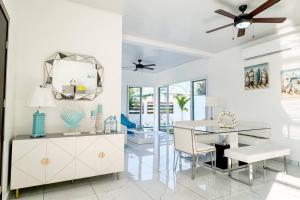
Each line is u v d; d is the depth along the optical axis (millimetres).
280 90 4223
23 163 2332
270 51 4301
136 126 7570
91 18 3260
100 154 2812
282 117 4176
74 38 3117
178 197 2445
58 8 3010
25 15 2785
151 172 3400
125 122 7520
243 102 5031
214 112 5965
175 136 3592
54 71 2941
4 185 2156
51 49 2941
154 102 9250
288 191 2637
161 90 9062
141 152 4957
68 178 2580
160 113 9125
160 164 3895
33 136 2502
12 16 2414
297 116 3922
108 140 2885
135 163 3959
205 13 3422
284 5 3143
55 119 2938
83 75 3152
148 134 6797
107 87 3357
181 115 8016
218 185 2834
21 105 2711
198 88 6969
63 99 3002
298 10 3305
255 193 2570
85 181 2943
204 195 2504
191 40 4812
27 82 2762
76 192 2561
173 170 3512
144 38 4648
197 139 4309
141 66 6625
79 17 3164
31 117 2766
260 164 3891
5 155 2172
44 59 2887
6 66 2127
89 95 3184
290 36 4039
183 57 6469
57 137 2541
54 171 2494
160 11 3363
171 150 5203
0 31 1896
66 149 2578
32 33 2820
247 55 4793
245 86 4980
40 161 2420
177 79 7797
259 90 4656
